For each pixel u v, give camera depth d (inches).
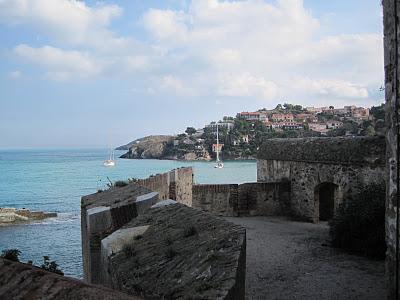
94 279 320.2
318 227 706.8
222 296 144.6
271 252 528.4
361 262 474.3
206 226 231.8
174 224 256.2
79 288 89.3
